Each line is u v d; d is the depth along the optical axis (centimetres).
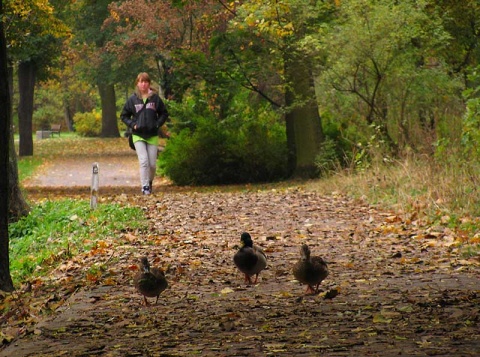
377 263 1514
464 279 1293
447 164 2484
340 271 1434
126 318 1088
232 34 3700
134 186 4062
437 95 3030
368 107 3123
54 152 7362
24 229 2422
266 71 3650
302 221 2217
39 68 6606
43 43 5978
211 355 823
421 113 3048
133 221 2267
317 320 998
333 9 3278
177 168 3956
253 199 2784
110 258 1681
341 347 829
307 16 3209
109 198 2895
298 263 1198
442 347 808
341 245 1775
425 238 1820
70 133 12738
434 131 2867
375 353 793
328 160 3497
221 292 1259
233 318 1041
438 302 1070
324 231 2000
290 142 3900
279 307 1109
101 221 2302
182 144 3959
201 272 1477
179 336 945
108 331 1009
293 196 2827
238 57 3738
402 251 1656
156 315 1096
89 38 7150
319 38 3166
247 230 2059
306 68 3372
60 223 2392
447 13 3366
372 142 2975
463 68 3497
